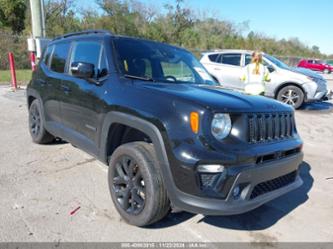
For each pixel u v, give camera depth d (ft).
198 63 14.55
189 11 147.13
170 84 10.89
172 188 8.60
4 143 17.30
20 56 64.34
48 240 8.85
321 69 117.39
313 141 21.22
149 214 9.18
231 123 8.50
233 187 8.16
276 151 9.11
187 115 8.36
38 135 16.70
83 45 13.23
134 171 9.79
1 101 30.40
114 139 10.95
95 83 11.50
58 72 14.51
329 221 10.79
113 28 135.44
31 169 13.82
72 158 15.39
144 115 9.11
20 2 105.29
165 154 8.59
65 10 119.44
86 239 9.01
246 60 33.65
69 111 13.20
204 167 8.07
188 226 10.02
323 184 13.98
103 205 10.98
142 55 12.21
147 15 143.84
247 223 10.42
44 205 10.74
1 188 11.79
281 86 32.73
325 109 34.12
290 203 12.05
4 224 9.46
